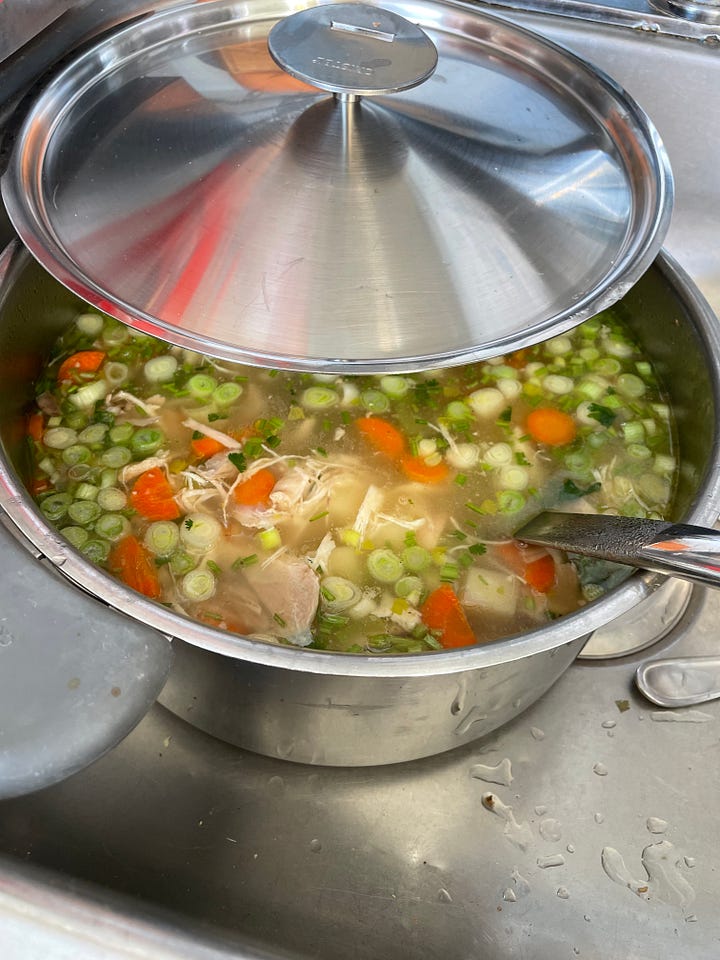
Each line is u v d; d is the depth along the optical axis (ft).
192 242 1.13
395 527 1.37
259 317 1.09
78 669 0.91
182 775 1.34
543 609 1.30
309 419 1.50
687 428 1.46
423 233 1.15
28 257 1.33
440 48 1.42
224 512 1.37
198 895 1.24
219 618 1.24
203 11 1.39
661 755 1.42
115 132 1.24
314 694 1.08
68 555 1.02
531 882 1.28
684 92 1.89
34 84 1.46
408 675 0.96
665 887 1.29
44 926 0.88
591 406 1.56
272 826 1.31
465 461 1.47
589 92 1.37
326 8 1.20
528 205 1.20
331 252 1.12
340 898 1.25
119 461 1.42
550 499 1.43
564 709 1.46
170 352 1.58
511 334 1.11
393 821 1.32
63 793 1.31
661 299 1.53
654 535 1.04
